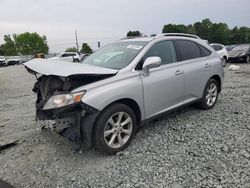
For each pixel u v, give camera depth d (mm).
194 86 5398
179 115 5691
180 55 5191
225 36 98688
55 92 3779
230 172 3441
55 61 4586
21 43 86812
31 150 4355
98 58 4973
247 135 4574
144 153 4059
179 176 3416
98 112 3748
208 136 4586
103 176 3520
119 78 4035
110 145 3959
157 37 4922
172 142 4402
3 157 4191
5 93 10297
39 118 3959
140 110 4316
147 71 4363
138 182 3346
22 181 3502
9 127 5625
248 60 20203
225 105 6430
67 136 3836
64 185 3375
